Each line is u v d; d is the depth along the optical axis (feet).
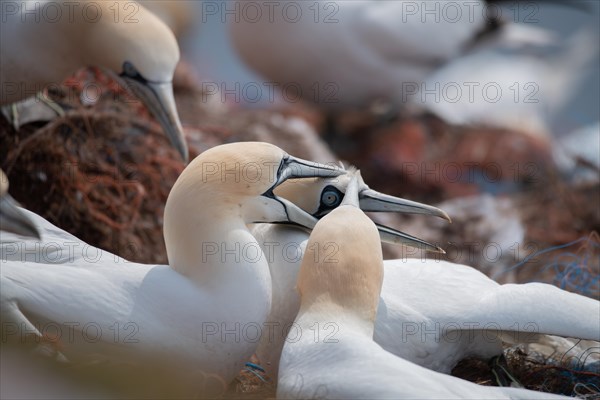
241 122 64.75
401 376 30.25
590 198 61.31
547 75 85.10
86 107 53.26
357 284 33.55
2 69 48.29
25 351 31.22
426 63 73.51
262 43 71.92
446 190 69.67
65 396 28.40
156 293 33.60
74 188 50.55
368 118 73.56
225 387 35.45
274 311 36.86
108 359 33.01
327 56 71.51
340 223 34.22
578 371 39.27
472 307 36.35
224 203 34.63
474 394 30.53
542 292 36.47
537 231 59.16
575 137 75.87
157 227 51.65
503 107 74.95
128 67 48.60
